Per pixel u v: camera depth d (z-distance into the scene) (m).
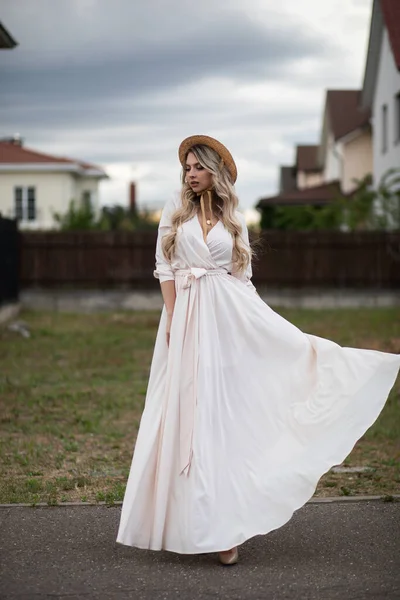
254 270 23.09
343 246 23.00
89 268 22.98
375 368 4.60
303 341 4.65
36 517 5.29
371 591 4.06
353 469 6.64
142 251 22.97
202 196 4.71
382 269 23.05
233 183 4.76
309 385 4.62
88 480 6.25
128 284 22.97
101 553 4.64
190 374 4.51
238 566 4.43
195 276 4.60
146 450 4.47
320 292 23.00
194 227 4.66
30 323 18.64
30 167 40.59
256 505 4.38
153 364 4.69
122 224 43.59
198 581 4.21
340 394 4.57
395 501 5.58
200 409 4.43
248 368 4.59
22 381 11.14
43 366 12.55
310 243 23.03
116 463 6.92
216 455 4.41
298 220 31.16
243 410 4.52
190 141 4.72
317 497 5.75
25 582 4.20
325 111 40.69
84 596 4.01
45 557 4.57
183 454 4.40
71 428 8.34
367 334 15.69
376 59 28.41
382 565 4.42
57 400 9.85
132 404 9.58
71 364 12.77
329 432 4.52
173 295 4.70
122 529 4.38
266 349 4.62
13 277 21.00
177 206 4.76
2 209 41.06
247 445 4.48
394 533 4.94
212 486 4.35
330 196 36.09
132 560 4.53
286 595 4.02
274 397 4.57
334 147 37.44
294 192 37.62
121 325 18.59
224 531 4.32
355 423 4.53
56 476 6.49
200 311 4.59
